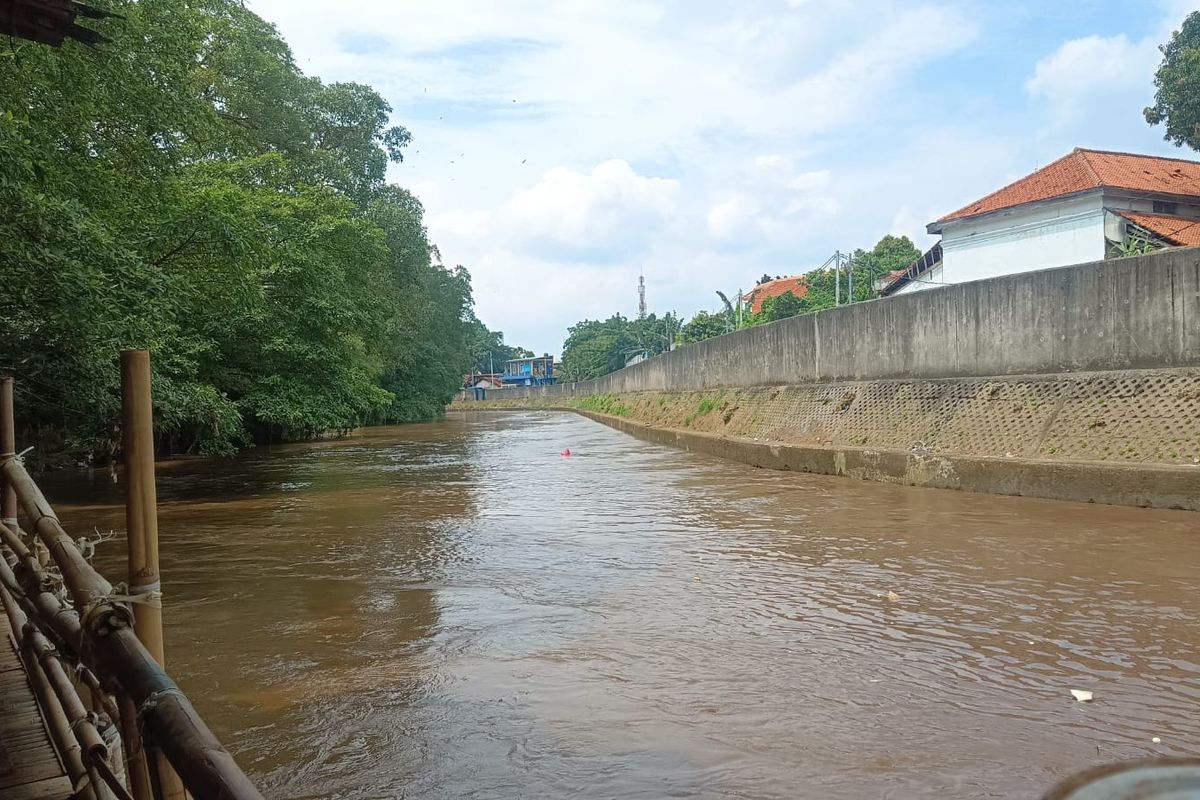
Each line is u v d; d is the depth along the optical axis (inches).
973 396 515.5
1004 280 505.7
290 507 466.9
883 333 620.1
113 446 666.8
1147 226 861.2
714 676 186.2
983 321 522.6
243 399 840.3
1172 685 176.1
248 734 159.8
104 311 397.1
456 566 304.8
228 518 428.1
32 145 372.5
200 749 55.2
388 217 1336.1
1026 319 491.2
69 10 148.5
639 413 1369.3
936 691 175.0
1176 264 411.5
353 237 923.4
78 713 100.3
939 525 357.1
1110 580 258.2
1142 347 427.8
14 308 367.2
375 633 223.1
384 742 155.0
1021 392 484.1
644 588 267.1
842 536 343.0
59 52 379.2
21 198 323.6
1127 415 416.8
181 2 550.9
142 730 63.1
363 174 1331.2
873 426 586.6
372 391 1143.0
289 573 296.7
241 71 892.0
